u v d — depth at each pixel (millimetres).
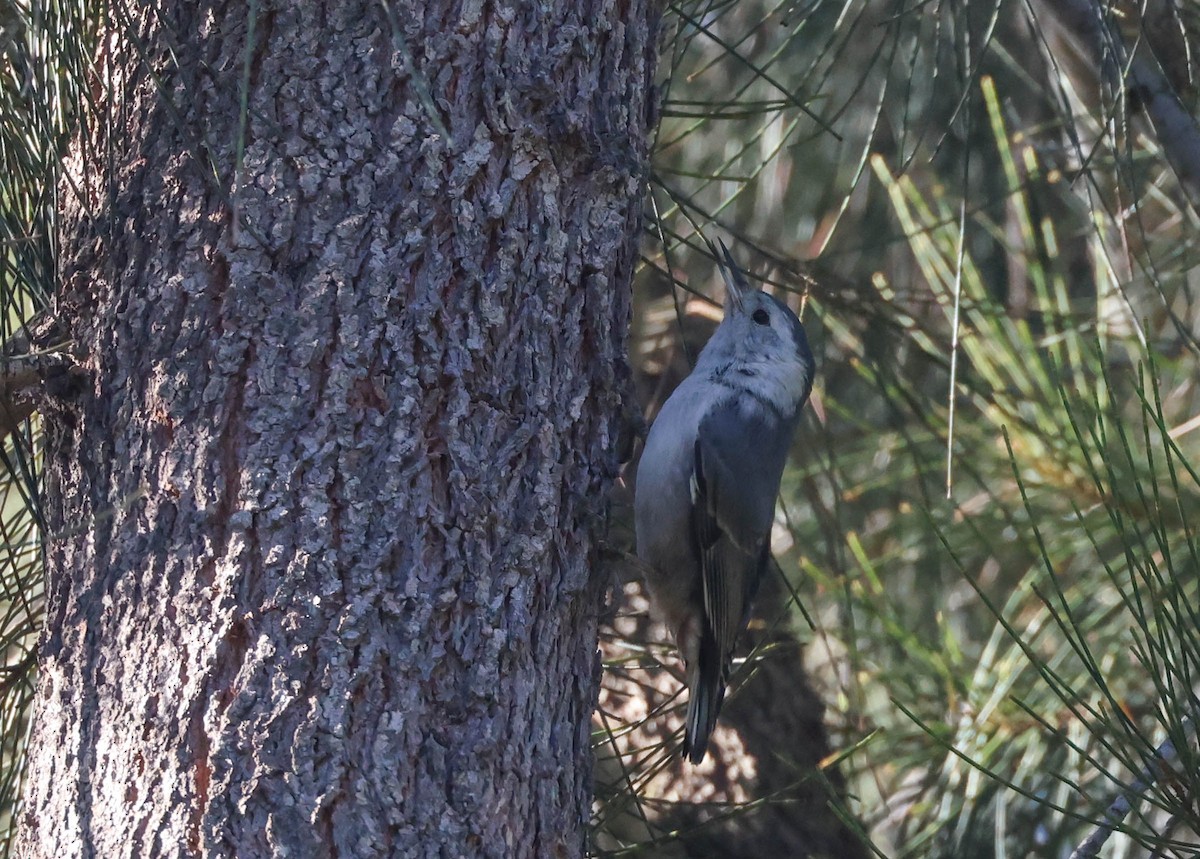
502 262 6219
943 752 9156
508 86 6230
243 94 4840
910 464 10938
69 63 5992
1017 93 11852
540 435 6336
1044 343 8875
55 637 5922
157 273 5941
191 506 5730
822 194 12336
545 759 6230
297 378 5812
